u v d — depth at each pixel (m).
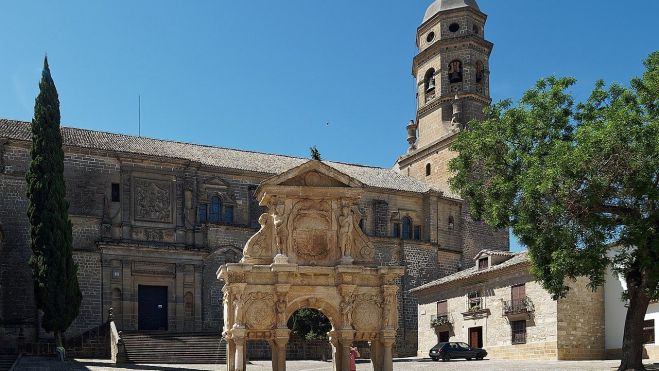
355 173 65.94
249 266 23.55
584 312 44.12
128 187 53.38
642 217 27.39
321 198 24.61
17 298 48.25
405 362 45.75
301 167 24.36
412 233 64.81
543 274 29.62
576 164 26.00
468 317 51.44
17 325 47.34
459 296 52.97
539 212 28.27
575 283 44.12
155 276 52.78
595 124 27.61
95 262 51.22
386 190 63.91
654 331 40.56
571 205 27.16
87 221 51.66
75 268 44.91
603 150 25.83
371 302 24.69
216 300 54.59
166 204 54.38
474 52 67.62
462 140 32.97
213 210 56.91
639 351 28.80
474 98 67.00
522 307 45.88
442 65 68.19
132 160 53.81
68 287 44.03
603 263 27.83
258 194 25.03
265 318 23.64
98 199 52.31
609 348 43.75
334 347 25.03
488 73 68.19
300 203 24.48
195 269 54.03
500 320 48.19
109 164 53.19
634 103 28.08
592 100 29.86
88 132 57.00
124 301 51.25
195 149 60.28
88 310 50.19
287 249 24.06
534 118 30.08
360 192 24.78
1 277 48.09
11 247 48.88
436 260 64.44
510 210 30.05
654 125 25.77
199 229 55.06
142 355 43.53
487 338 49.31
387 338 24.39
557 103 30.19
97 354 46.06
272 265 23.62
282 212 24.16
